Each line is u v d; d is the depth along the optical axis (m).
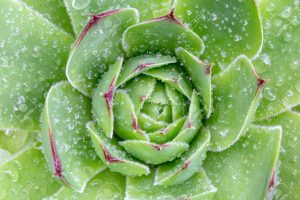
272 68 0.21
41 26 0.20
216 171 0.20
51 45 0.20
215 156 0.21
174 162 0.20
